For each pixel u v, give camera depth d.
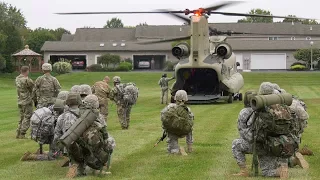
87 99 8.19
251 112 7.98
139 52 75.88
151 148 11.48
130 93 14.87
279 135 7.78
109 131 14.59
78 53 76.06
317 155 10.45
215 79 26.83
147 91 39.97
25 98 13.38
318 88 40.72
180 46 27.00
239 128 8.13
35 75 57.66
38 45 85.44
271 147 7.73
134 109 23.25
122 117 15.05
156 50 75.38
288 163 9.09
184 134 10.40
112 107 23.47
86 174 8.62
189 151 10.74
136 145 11.95
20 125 13.49
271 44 75.44
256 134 7.83
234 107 24.00
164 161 9.87
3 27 61.53
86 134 8.05
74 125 8.01
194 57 26.06
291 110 8.05
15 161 10.08
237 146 8.39
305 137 13.16
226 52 26.62
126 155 10.59
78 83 51.84
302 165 9.01
